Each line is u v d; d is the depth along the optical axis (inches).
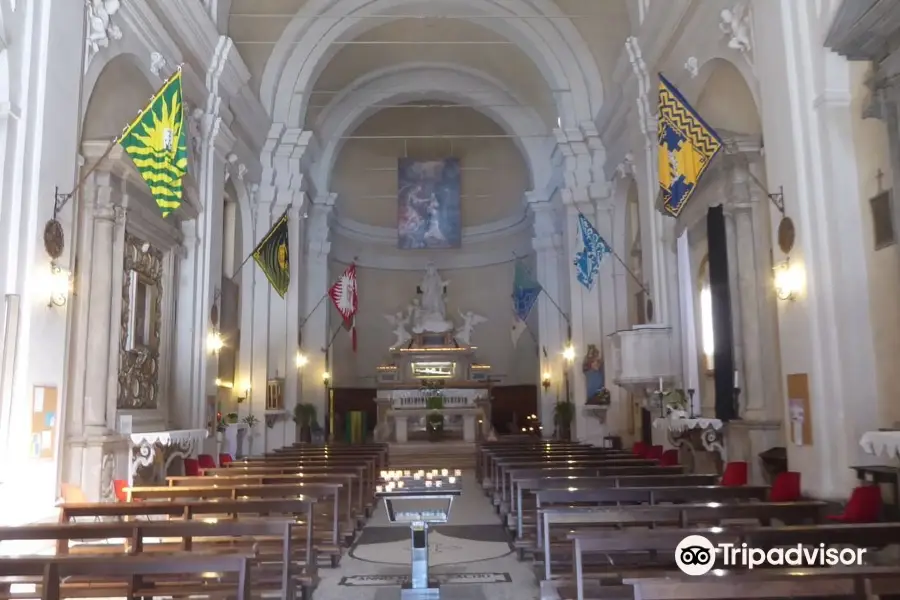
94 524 182.2
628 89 522.3
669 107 348.5
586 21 644.7
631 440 606.2
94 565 145.5
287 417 633.0
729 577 123.2
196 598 195.9
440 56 797.2
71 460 298.5
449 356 830.5
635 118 515.2
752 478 339.3
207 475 351.9
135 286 369.1
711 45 379.2
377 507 420.8
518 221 900.6
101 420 315.6
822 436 270.5
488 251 943.7
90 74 318.3
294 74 655.1
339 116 811.4
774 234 302.5
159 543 236.1
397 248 930.1
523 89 800.3
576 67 658.8
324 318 770.2
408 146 946.1
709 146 319.3
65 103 289.7
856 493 224.2
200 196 462.0
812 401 274.5
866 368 265.7
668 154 347.9
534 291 713.0
